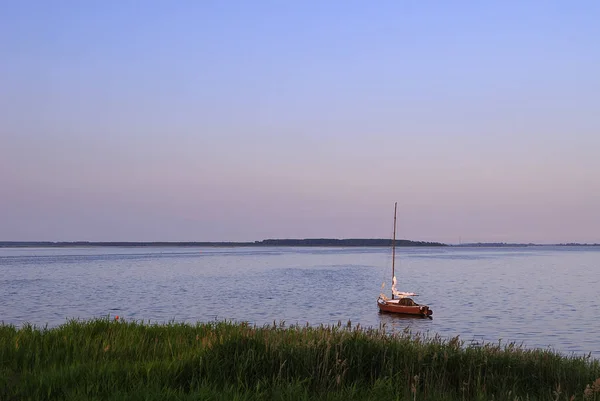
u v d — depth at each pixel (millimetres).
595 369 14695
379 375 12516
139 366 12023
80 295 59594
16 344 13820
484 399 11344
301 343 13578
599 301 57625
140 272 105562
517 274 107750
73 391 10273
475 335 36062
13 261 158250
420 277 98750
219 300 55844
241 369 12031
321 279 89875
